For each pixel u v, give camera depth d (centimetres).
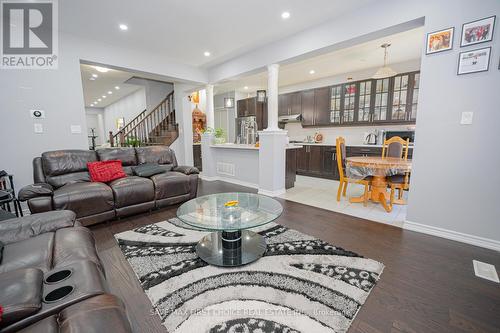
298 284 158
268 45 372
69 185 265
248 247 204
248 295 148
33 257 118
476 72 201
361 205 336
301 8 267
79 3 254
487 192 205
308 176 584
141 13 276
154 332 122
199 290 153
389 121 468
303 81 619
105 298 83
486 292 151
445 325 126
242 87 705
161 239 227
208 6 262
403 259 190
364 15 263
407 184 310
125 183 282
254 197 247
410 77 436
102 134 1338
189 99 608
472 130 207
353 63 458
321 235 235
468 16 201
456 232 223
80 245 133
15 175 304
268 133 381
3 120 294
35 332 67
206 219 187
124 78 613
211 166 536
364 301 143
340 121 538
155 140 652
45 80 318
